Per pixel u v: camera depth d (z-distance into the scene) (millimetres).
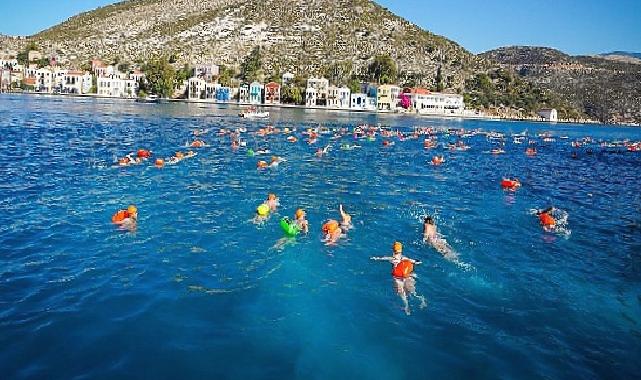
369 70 173125
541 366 9422
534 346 10180
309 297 12031
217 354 9312
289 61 190750
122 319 10484
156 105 110500
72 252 14438
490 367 9312
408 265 13758
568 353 9961
